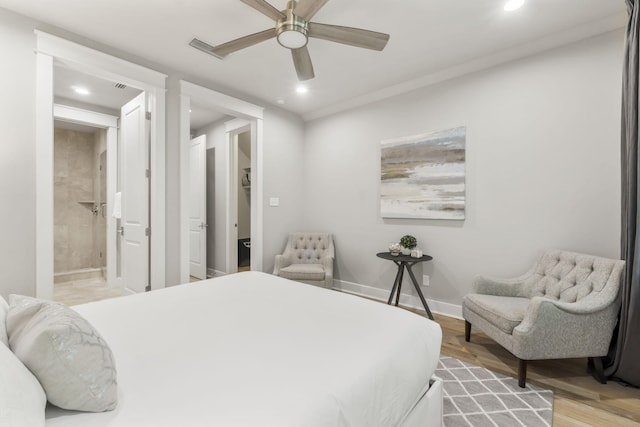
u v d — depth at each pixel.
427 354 1.32
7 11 2.17
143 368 1.00
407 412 1.19
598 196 2.36
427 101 3.30
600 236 2.35
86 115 3.96
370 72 3.15
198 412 0.78
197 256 4.71
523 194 2.71
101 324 1.35
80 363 0.78
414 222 3.42
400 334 1.28
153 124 2.95
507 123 2.79
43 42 2.30
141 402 0.83
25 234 2.24
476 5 2.13
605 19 2.28
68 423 0.75
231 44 2.04
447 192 3.14
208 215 5.10
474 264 3.00
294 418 0.76
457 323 2.97
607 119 2.32
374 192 3.76
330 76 3.24
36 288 2.28
